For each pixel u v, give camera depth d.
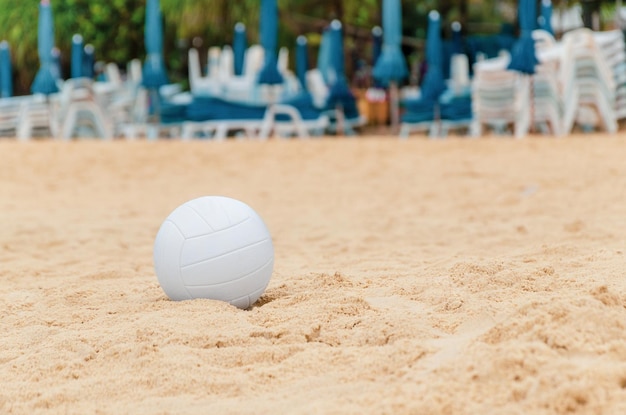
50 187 17.55
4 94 35.44
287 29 41.50
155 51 29.25
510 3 38.41
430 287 6.77
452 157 20.08
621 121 26.50
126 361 5.15
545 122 24.91
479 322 5.46
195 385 4.70
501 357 4.25
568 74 24.02
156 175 19.08
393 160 20.12
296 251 9.99
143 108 31.30
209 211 6.69
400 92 36.28
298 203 14.55
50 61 29.86
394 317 5.66
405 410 3.96
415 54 45.78
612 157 17.94
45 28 29.45
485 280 6.74
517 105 24.58
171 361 5.02
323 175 18.23
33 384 4.92
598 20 35.53
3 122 31.08
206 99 29.56
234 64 36.19
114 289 7.68
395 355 4.87
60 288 7.82
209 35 44.78
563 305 4.78
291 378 4.79
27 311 6.90
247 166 20.14
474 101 26.19
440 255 9.05
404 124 28.45
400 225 11.82
